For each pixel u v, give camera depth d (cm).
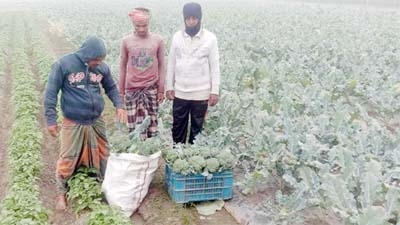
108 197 607
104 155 653
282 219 560
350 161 575
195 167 604
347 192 519
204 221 595
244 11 3584
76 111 607
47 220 585
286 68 1162
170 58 713
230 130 761
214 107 818
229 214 611
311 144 646
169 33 1995
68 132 616
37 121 1012
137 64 708
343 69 1280
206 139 700
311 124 746
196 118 723
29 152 741
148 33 710
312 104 853
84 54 589
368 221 462
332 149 637
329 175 529
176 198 614
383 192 543
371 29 2233
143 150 603
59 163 632
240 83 1068
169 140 710
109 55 1545
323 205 548
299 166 642
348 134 724
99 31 2161
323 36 1861
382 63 1309
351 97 1058
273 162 644
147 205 620
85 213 595
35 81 1394
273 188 675
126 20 2758
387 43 1683
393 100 994
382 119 1018
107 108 1086
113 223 537
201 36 688
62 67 589
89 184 624
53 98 592
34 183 675
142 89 719
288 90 932
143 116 729
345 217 493
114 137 650
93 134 629
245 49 1563
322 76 1161
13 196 596
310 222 592
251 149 706
